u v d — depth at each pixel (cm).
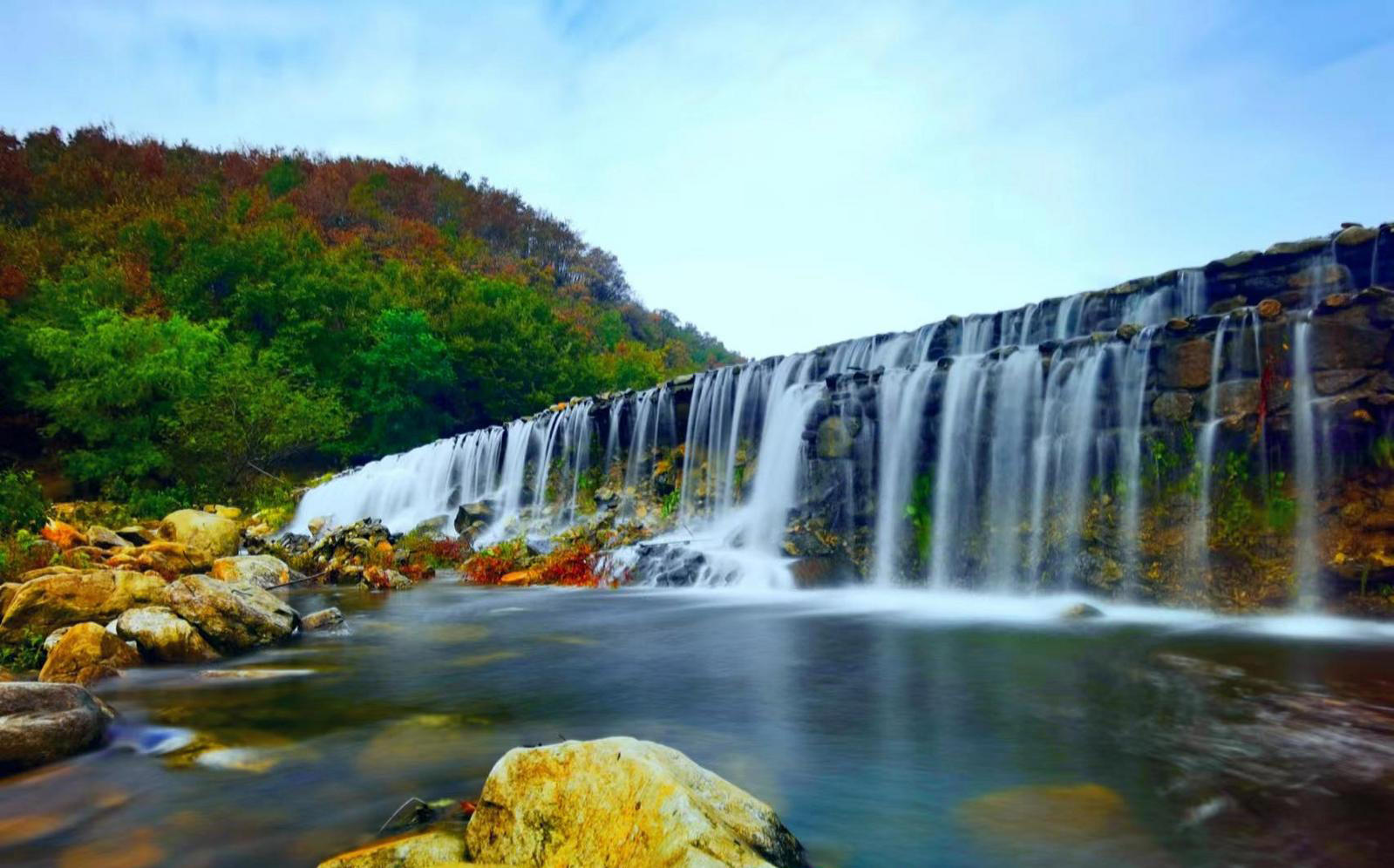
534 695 757
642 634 1088
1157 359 1215
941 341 1814
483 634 1118
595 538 2111
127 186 8381
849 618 1179
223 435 3155
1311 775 488
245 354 3694
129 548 1694
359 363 4853
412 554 2191
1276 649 859
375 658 952
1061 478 1305
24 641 963
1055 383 1329
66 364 3244
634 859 315
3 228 6053
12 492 2011
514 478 2773
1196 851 391
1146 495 1205
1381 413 1009
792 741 588
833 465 1639
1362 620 1003
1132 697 679
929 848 402
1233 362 1138
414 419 4953
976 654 889
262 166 12688
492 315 5794
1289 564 1066
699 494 2142
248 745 602
